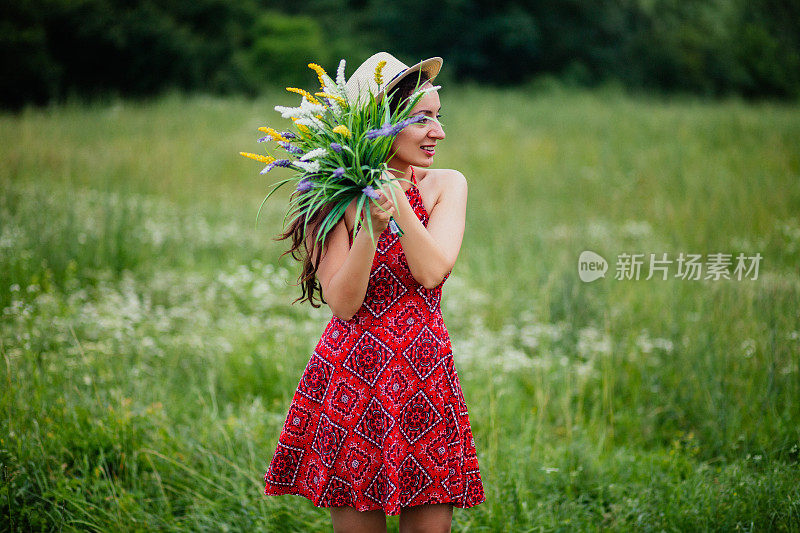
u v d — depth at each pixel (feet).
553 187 39.83
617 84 113.50
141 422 13.39
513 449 13.47
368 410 8.46
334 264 8.57
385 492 8.35
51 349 16.74
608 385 16.39
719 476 12.68
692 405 15.84
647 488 12.46
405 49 111.86
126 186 32.30
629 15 123.13
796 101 116.37
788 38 129.29
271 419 14.25
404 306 8.57
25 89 70.59
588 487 12.82
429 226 8.90
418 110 8.55
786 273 20.98
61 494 11.25
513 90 106.01
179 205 32.40
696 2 128.77
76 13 73.05
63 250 23.09
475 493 8.86
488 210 33.99
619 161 45.52
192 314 20.35
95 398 14.05
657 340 18.35
